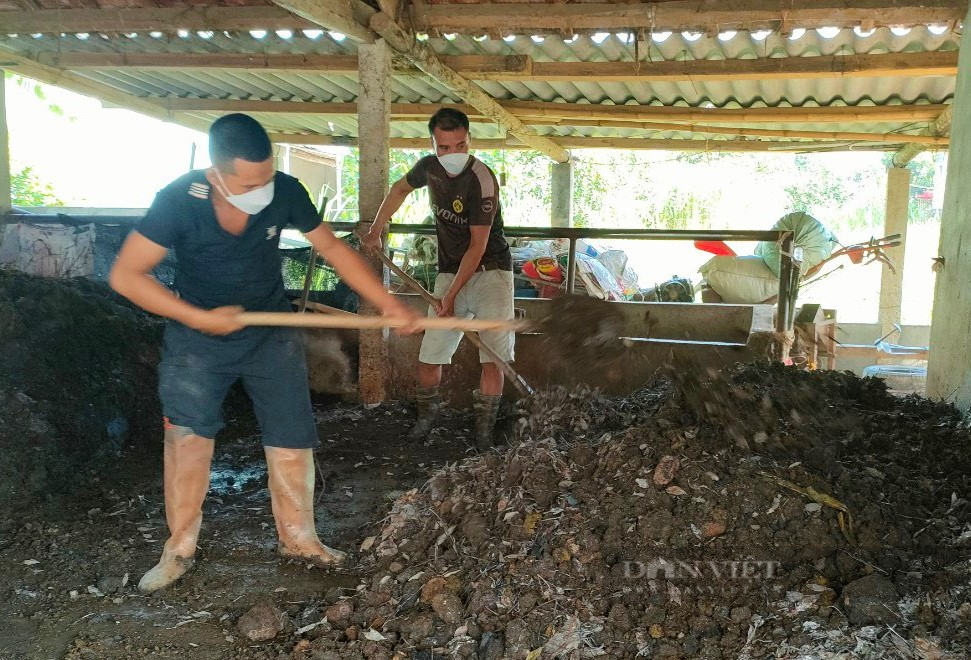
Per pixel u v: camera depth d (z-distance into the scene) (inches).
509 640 110.0
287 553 140.3
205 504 168.2
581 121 374.0
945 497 134.3
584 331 143.5
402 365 247.1
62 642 114.8
